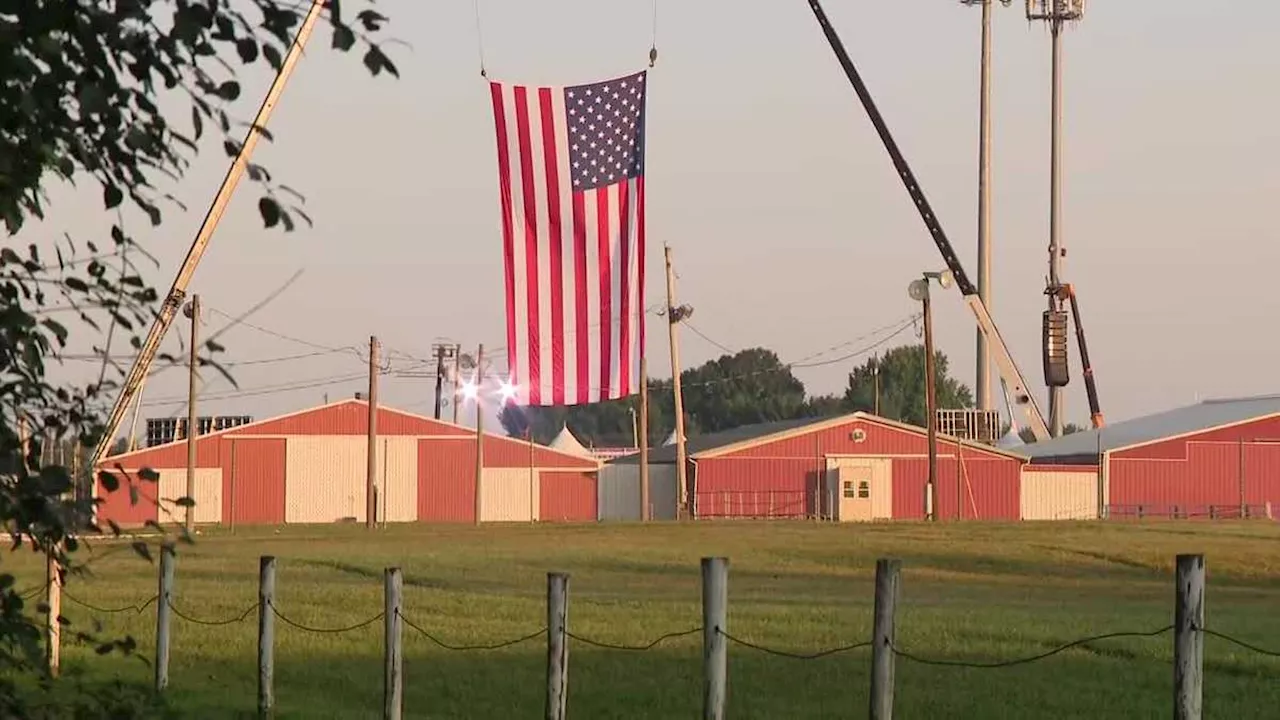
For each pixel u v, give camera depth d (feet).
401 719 119.96
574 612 205.05
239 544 387.96
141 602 208.95
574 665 152.25
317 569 296.92
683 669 149.69
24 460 42.83
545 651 162.30
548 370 293.02
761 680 142.20
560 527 491.72
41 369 42.42
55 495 41.96
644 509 571.28
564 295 293.43
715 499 646.33
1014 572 332.80
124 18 38.65
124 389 44.78
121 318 43.55
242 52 39.11
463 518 654.53
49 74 39.34
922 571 332.19
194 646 164.25
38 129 39.91
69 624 49.37
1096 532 428.15
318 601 217.36
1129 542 387.96
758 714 124.57
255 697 132.77
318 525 554.46
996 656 158.92
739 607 217.15
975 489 651.25
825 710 126.41
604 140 291.58
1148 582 310.24
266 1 38.78
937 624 189.78
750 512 647.56
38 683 50.85
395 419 648.38
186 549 341.41
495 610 207.92
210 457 619.67
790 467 649.20
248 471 624.59
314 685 141.49
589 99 291.38
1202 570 74.08
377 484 643.86
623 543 392.47
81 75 39.52
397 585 115.14
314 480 633.61
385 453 646.33
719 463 647.97
